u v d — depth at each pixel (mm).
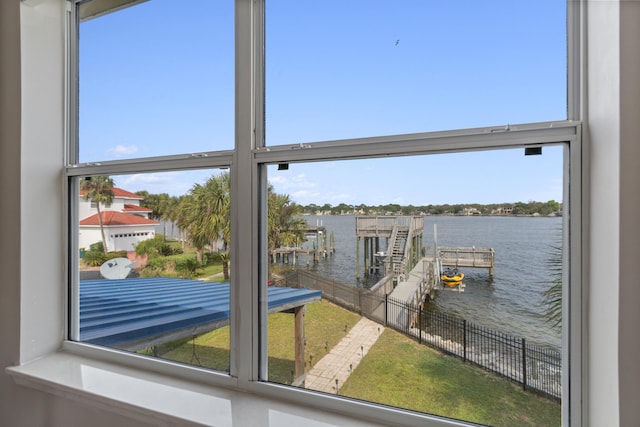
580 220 771
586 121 768
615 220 658
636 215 633
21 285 1317
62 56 1449
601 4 709
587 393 769
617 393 654
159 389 1112
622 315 645
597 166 728
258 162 1093
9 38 1335
